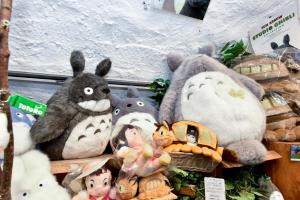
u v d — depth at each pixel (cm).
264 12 131
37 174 68
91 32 98
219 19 121
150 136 83
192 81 96
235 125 90
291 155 98
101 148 81
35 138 71
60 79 95
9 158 50
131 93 98
